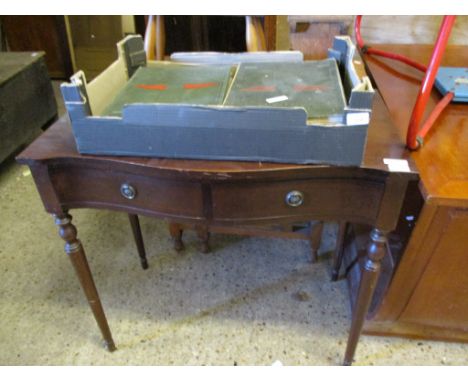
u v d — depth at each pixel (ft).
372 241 2.67
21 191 6.18
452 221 2.67
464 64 4.34
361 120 2.08
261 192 2.44
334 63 3.05
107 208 2.75
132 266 4.74
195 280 4.53
